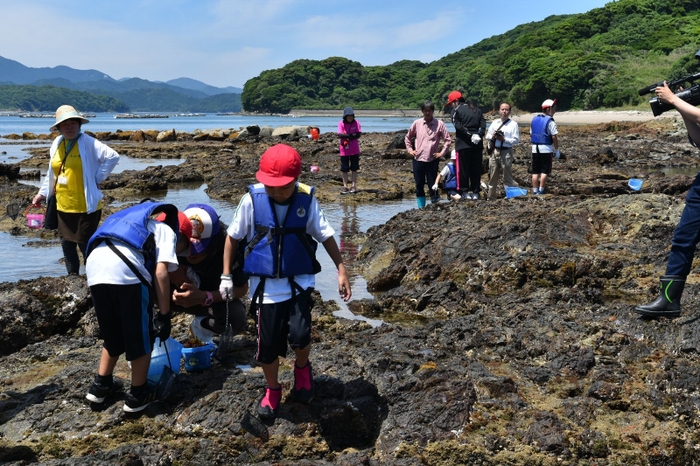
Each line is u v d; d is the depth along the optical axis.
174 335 5.18
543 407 3.94
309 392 3.80
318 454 3.62
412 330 5.24
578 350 4.49
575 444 3.54
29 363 4.70
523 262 6.67
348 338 5.18
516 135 11.23
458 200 10.49
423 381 4.02
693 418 3.74
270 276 3.58
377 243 8.48
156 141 34.94
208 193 14.94
